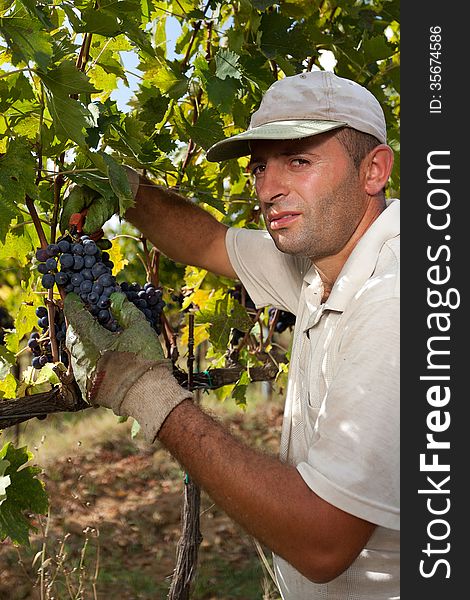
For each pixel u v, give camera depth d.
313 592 2.08
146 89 2.85
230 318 3.40
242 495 1.70
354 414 1.72
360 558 1.95
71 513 6.86
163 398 1.83
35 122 2.36
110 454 8.42
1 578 5.39
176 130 2.95
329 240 2.06
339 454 1.71
